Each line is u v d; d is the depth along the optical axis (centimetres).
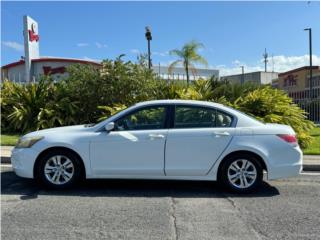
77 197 716
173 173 751
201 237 521
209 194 748
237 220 594
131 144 749
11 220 585
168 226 563
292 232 545
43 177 762
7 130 1603
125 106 1425
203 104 773
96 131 762
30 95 1620
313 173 966
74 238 516
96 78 1507
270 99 1429
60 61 2542
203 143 746
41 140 759
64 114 1566
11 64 2741
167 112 768
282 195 746
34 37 2514
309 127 1449
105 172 755
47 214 615
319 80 3788
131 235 527
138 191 765
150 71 1566
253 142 746
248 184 750
